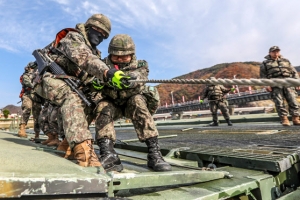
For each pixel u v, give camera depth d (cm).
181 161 303
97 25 257
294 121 703
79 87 254
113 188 166
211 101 912
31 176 138
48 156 218
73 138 209
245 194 203
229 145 400
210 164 300
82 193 147
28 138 547
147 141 251
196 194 183
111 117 254
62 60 252
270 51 755
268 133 540
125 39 255
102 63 213
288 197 190
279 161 234
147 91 283
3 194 127
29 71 548
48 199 141
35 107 523
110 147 242
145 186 179
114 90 248
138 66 273
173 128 919
